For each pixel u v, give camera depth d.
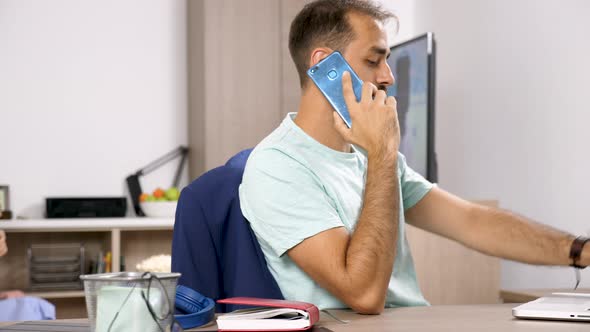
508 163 3.32
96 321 0.96
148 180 4.14
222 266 1.52
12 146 3.95
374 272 1.29
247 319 1.07
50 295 3.53
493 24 3.45
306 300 1.41
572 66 2.96
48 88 4.01
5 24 3.95
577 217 2.91
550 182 3.07
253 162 1.47
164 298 0.97
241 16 3.96
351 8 1.50
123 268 3.71
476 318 1.20
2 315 2.82
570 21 2.97
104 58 4.09
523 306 1.23
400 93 3.28
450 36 3.80
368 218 1.33
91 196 3.99
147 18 4.16
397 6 4.16
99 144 4.07
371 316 1.26
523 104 3.23
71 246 3.87
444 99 3.84
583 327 1.09
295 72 4.04
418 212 1.67
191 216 1.51
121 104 4.11
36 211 3.97
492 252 1.59
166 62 4.19
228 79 3.93
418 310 1.34
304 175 1.42
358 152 1.59
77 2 4.05
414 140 3.12
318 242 1.35
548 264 1.51
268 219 1.41
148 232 4.00
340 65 1.45
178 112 4.21
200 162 3.96
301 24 1.55
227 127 3.92
